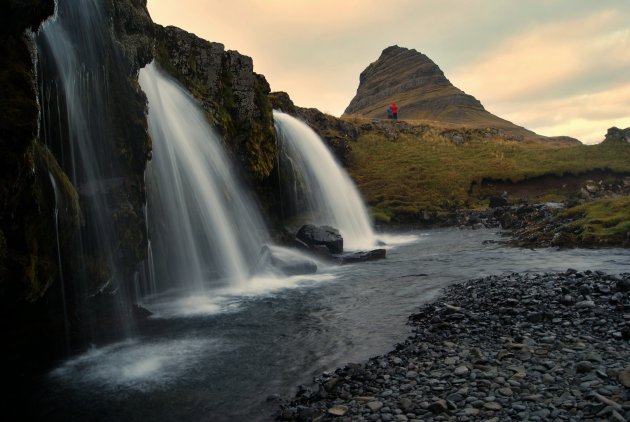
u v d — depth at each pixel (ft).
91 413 36.47
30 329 48.47
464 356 40.52
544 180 238.48
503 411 29.73
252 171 120.67
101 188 58.44
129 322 60.39
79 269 52.44
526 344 41.65
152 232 78.07
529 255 99.14
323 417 31.76
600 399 29.53
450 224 187.93
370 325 54.75
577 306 51.13
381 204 210.38
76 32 55.26
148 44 70.95
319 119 294.46
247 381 40.70
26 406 37.99
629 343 39.63
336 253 115.96
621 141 285.23
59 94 51.93
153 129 83.35
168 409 36.40
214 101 114.62
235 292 78.18
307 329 55.01
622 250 93.45
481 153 303.48
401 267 96.22
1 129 35.50
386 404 32.71
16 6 37.91
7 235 40.45
